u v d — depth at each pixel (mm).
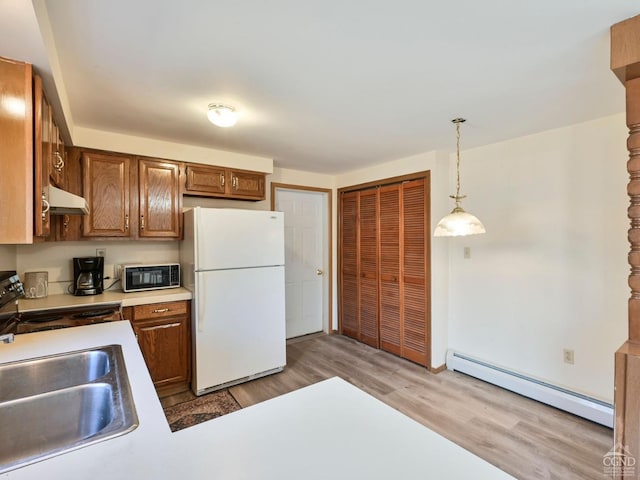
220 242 2750
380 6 1203
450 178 3320
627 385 1364
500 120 2383
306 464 697
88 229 2555
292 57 1553
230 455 726
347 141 2871
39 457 713
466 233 2082
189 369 2785
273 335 3066
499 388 2850
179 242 3201
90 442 764
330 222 4461
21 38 1101
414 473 672
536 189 2695
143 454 727
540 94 1958
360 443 778
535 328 2717
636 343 1396
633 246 1420
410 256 3434
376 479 651
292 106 2113
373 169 3863
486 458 1965
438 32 1365
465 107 2146
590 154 2410
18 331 2059
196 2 1176
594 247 2404
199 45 1452
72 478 652
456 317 3297
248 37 1396
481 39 1415
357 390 1074
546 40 1420
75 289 2613
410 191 3424
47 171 1518
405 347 3512
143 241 3064
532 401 2627
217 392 2775
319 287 4539
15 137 1225
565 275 2547
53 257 2670
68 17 1242
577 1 1174
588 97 2004
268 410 938
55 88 1457
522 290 2793
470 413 2451
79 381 1344
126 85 1813
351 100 2029
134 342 1502
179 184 2947
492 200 2986
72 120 2324
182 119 2326
